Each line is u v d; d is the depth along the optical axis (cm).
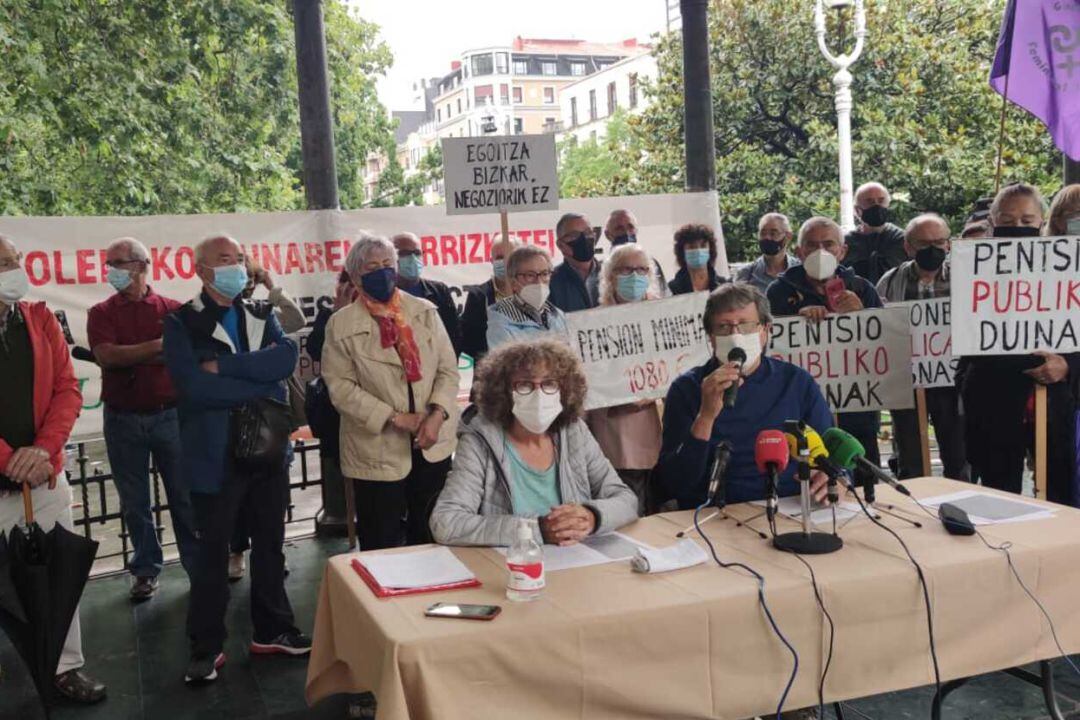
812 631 267
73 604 373
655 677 252
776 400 365
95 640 505
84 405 627
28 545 374
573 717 247
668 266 768
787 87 1603
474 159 548
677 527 331
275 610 472
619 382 499
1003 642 288
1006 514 331
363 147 2381
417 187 2756
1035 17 566
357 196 2408
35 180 1285
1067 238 450
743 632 260
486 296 601
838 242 522
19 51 1180
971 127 1573
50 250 611
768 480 311
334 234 665
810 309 502
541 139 554
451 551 314
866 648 273
